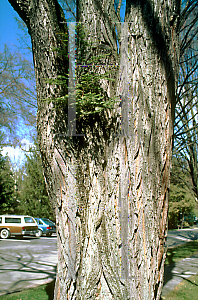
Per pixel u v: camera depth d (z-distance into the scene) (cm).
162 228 258
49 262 838
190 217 3475
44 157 268
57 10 283
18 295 490
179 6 297
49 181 266
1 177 2414
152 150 254
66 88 258
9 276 648
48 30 264
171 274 702
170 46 282
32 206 2184
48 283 587
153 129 257
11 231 1559
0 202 2386
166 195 266
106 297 235
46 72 264
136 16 267
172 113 286
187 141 994
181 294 514
